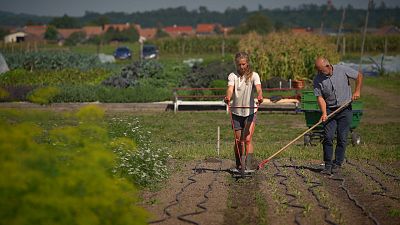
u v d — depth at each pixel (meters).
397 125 49.69
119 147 23.62
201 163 30.31
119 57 163.88
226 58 112.56
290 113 58.19
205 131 45.88
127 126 28.56
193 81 75.56
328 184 25.11
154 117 55.34
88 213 12.88
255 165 29.00
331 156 27.05
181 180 25.81
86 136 17.47
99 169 14.49
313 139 38.31
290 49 78.12
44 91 18.89
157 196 22.77
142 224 15.21
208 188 24.12
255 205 21.31
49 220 12.13
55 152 15.94
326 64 26.64
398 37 177.25
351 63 107.88
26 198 12.02
